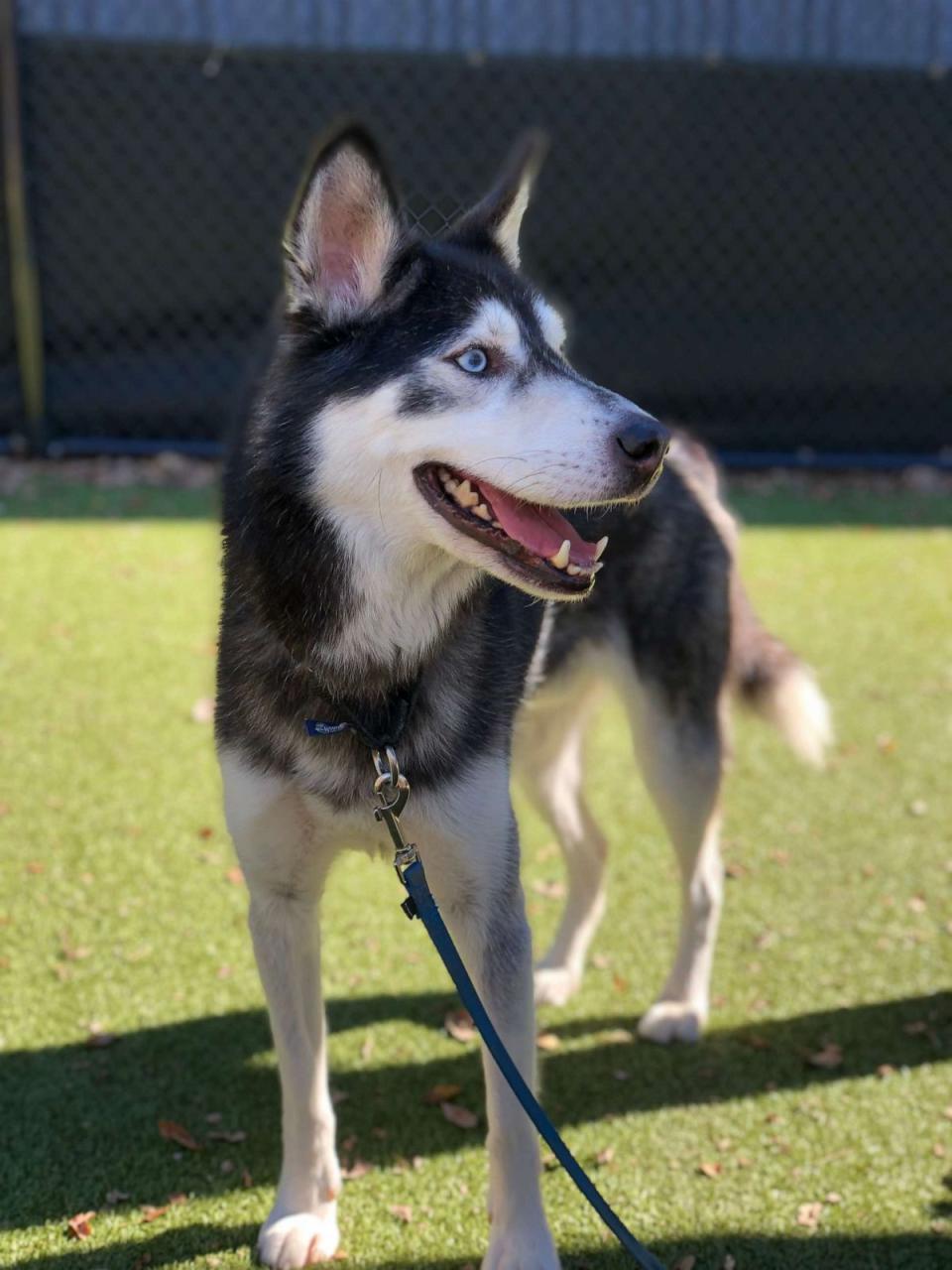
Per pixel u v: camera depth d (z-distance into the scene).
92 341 3.07
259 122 3.02
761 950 1.49
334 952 1.45
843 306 3.32
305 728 1.04
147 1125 1.20
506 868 1.07
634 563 1.36
